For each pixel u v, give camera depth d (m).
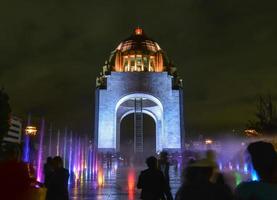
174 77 88.00
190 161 7.53
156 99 86.75
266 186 4.32
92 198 20.44
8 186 6.19
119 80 86.44
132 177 39.56
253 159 4.56
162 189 10.20
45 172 11.30
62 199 10.12
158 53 93.38
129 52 93.00
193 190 5.66
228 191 5.82
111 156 72.56
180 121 84.38
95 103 86.88
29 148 34.81
